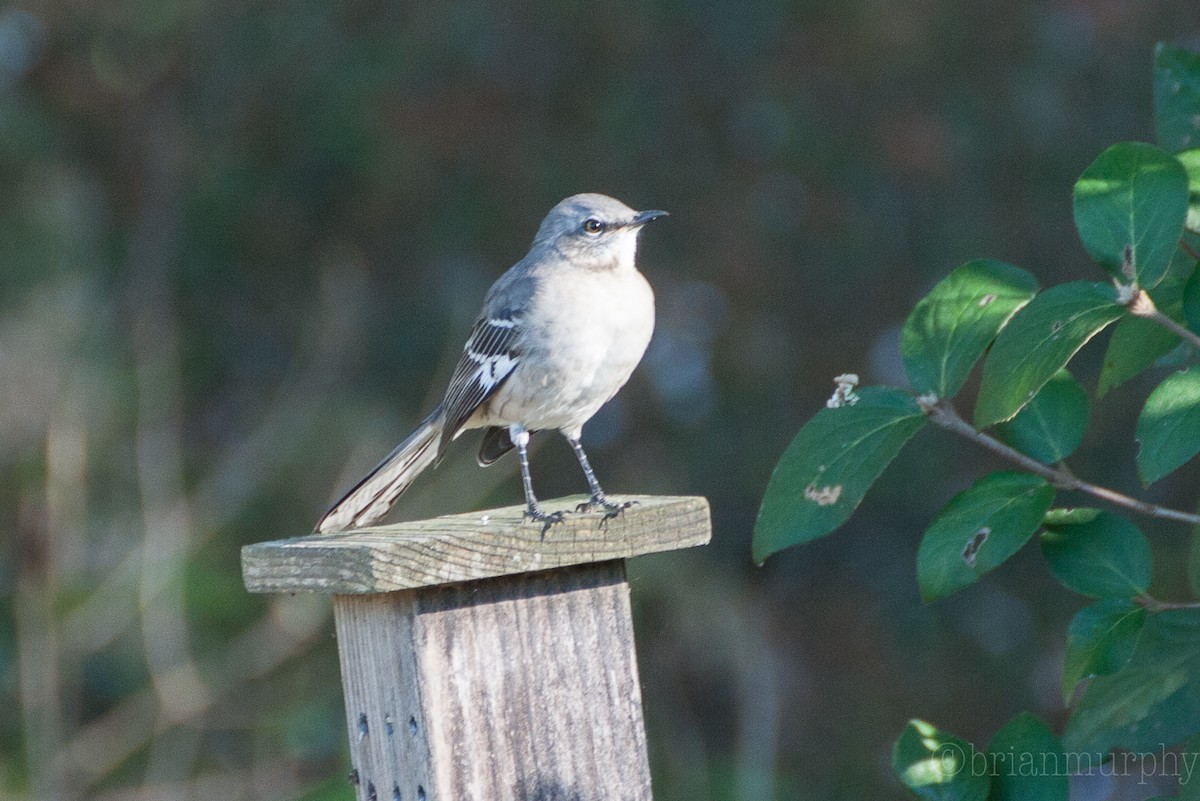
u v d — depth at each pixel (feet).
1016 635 51.62
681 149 53.31
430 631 15.38
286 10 53.52
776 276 53.47
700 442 52.49
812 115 52.85
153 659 36.42
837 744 49.67
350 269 51.11
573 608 16.06
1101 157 13.14
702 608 45.32
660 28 53.57
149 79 53.67
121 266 51.65
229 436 50.85
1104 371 14.67
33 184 47.67
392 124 52.42
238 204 52.90
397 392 51.13
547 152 52.65
